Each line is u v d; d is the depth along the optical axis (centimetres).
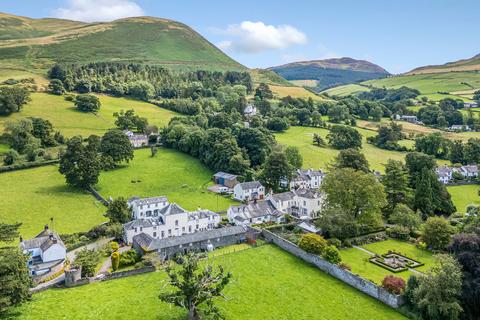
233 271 8762
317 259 9188
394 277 7894
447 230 10125
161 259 9375
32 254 9125
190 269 6600
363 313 7244
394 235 11231
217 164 17600
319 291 8025
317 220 11294
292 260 9531
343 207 11531
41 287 7750
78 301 7262
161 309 7038
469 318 6906
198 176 17138
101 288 7825
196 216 11844
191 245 9925
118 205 11662
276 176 15400
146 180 16050
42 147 18275
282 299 7619
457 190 16988
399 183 13438
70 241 10212
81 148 14862
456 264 7138
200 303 7175
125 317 6762
